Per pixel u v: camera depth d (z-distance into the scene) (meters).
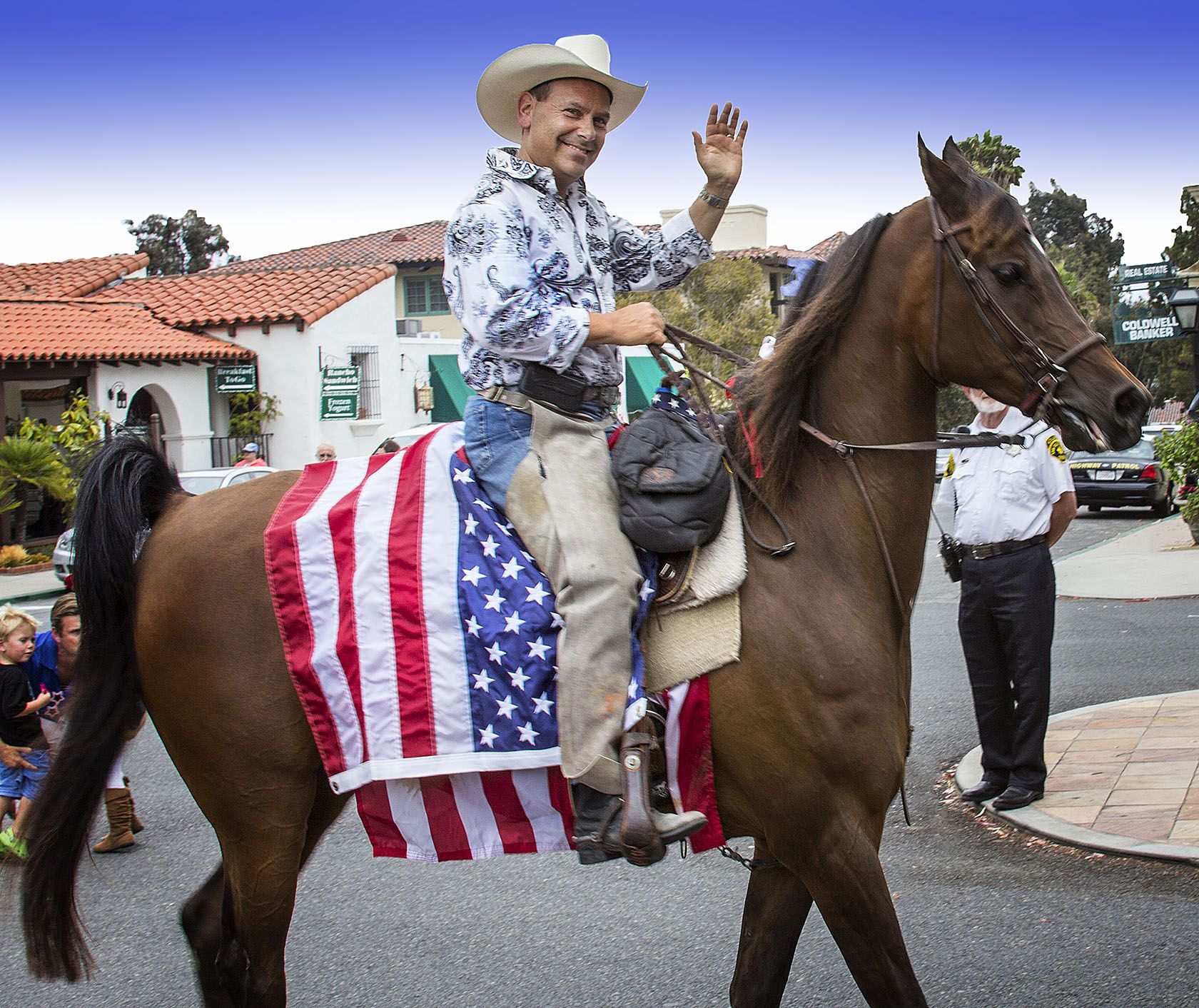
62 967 3.16
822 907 2.86
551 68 2.98
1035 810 5.35
